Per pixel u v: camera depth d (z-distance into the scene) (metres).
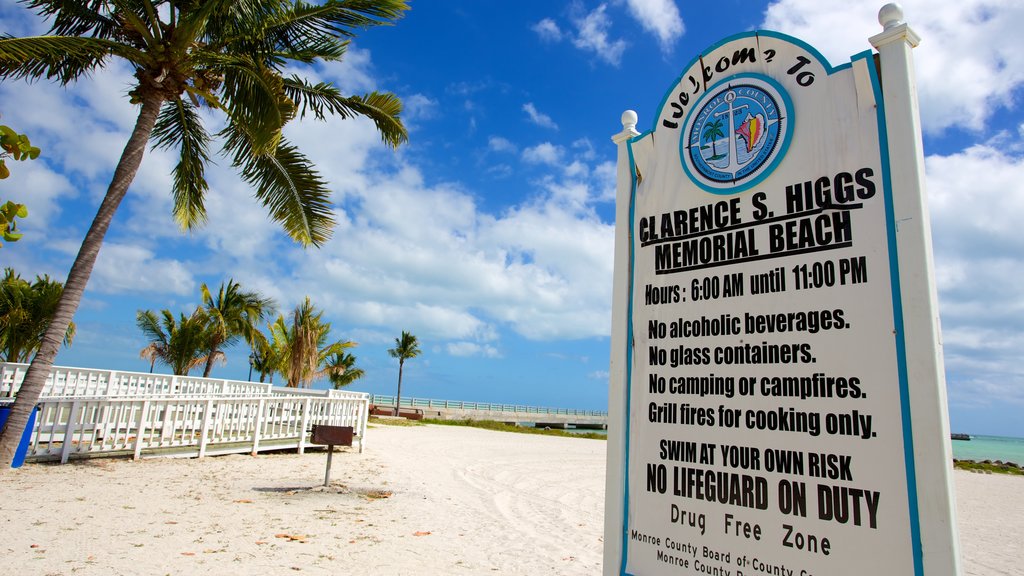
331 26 10.91
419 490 9.34
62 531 5.48
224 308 28.27
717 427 2.94
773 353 2.81
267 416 12.55
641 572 3.08
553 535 6.78
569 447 22.17
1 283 19.08
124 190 9.96
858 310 2.59
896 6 2.67
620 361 3.40
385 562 5.19
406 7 10.56
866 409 2.50
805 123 2.88
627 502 3.21
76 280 9.48
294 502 7.64
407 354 48.31
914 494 2.33
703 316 3.10
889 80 2.65
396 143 12.79
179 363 27.75
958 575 2.19
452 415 58.12
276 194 12.43
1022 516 11.05
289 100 10.31
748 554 2.73
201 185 12.48
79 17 10.37
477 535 6.51
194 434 11.77
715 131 3.21
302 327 29.48
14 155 2.37
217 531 5.88
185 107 11.83
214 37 10.90
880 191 2.61
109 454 10.17
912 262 2.46
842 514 2.49
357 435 14.61
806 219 2.80
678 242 3.28
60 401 9.57
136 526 5.86
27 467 8.82
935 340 2.37
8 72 10.32
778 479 2.69
